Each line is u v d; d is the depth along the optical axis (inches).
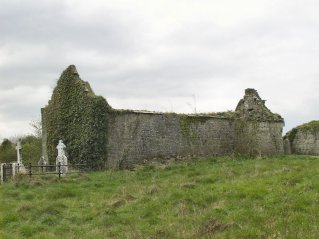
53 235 568.1
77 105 1314.0
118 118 1280.8
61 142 1199.6
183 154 1378.0
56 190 842.2
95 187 912.9
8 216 656.4
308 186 683.4
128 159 1274.6
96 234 567.2
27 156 2009.1
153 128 1333.7
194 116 1424.7
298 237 469.1
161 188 814.5
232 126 1505.9
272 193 673.0
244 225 533.6
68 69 1368.1
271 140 1572.3
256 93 1584.6
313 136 1619.1
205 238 497.0
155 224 590.6
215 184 802.2
